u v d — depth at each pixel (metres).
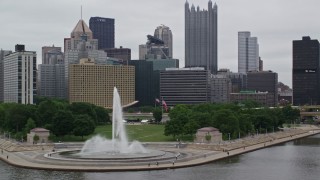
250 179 199.88
